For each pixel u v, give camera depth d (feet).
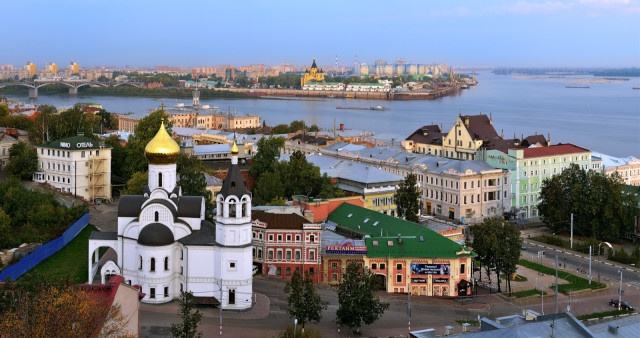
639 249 598.75
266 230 499.92
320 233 497.87
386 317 433.48
